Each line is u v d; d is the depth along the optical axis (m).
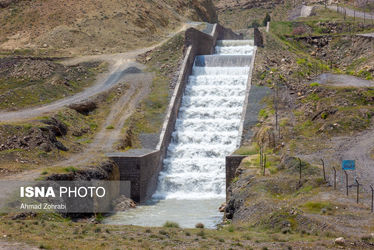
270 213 33.53
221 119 65.31
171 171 58.44
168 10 126.62
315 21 94.88
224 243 28.05
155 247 26.91
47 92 69.75
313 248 26.38
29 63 79.88
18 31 106.81
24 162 47.00
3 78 76.12
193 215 44.53
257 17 166.12
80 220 40.84
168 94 68.94
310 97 62.56
